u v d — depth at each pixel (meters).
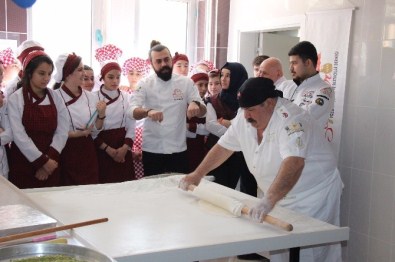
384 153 3.16
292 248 1.70
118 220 1.73
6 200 1.67
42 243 1.11
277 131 2.04
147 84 3.39
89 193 2.09
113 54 3.62
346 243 3.44
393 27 3.08
